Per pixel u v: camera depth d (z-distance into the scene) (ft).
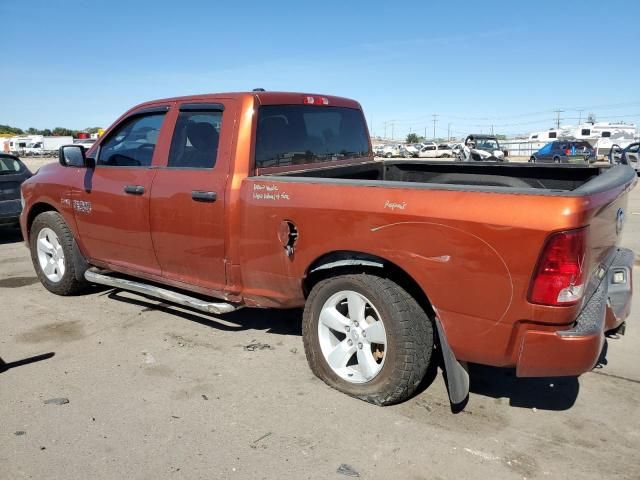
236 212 12.99
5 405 11.53
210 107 13.87
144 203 14.94
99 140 16.79
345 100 17.06
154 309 17.33
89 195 16.67
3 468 9.46
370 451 9.86
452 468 9.36
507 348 9.61
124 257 16.30
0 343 14.82
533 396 11.80
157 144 14.99
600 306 9.95
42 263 19.06
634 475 9.14
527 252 9.00
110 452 9.89
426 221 9.95
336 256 11.56
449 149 195.11
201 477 9.20
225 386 12.28
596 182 10.25
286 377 12.69
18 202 28.86
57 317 16.75
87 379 12.67
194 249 14.05
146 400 11.70
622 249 12.86
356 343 11.57
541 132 184.14
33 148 233.76
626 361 13.47
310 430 10.52
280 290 12.78
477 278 9.55
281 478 9.16
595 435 10.32
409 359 10.75
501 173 15.70
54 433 10.49
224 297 13.84
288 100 14.53
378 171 17.53
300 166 14.84
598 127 160.56
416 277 10.23
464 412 11.13
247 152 13.16
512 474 9.19
